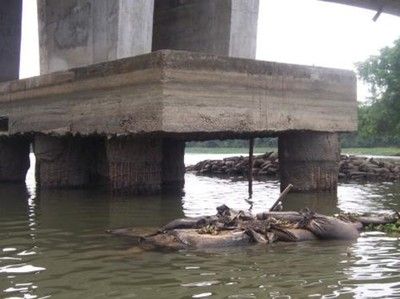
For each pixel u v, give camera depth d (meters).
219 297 6.73
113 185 16.02
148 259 8.66
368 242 10.02
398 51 51.31
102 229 11.38
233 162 30.78
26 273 7.85
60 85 16.97
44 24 19.53
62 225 11.92
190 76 13.37
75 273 7.84
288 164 17.97
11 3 24.92
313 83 16.20
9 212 13.95
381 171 26.19
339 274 7.76
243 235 9.78
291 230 10.24
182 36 19.97
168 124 13.05
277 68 15.16
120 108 14.30
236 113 14.22
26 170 23.73
